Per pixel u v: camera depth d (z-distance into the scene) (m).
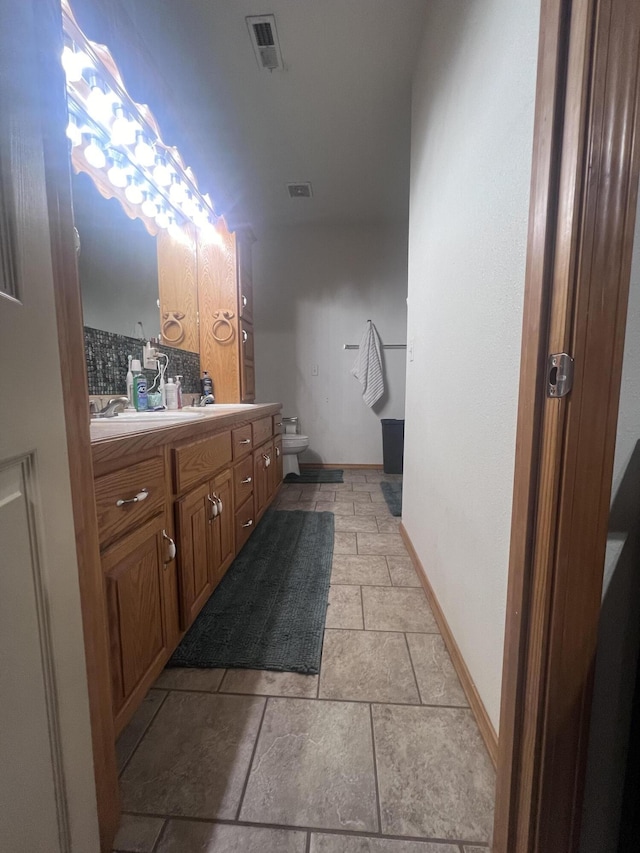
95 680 0.70
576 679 0.60
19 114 0.48
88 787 0.64
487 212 0.98
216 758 0.93
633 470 0.62
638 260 0.59
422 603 1.60
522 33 0.78
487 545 0.97
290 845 0.76
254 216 3.63
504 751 0.69
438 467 1.48
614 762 0.66
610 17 0.50
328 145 2.52
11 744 0.45
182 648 1.31
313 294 3.96
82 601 0.67
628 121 0.52
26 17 0.51
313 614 1.51
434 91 1.53
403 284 3.88
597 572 0.58
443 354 1.41
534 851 0.65
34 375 0.51
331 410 4.09
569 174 0.53
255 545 2.19
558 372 0.56
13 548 0.46
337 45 1.78
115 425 1.16
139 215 2.09
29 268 0.50
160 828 0.79
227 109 2.19
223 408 2.33
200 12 1.60
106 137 1.74
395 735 0.99
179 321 2.59
